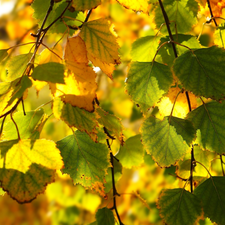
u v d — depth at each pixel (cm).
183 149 95
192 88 94
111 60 96
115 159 106
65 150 97
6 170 90
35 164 90
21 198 90
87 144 97
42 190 90
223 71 94
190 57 95
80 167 96
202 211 96
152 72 95
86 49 95
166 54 100
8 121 97
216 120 96
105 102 177
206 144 96
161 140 95
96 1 95
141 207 166
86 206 152
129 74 96
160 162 95
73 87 91
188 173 104
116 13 140
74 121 93
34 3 102
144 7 97
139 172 165
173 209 96
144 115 96
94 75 91
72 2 95
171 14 101
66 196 162
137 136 111
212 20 105
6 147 90
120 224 101
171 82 95
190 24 101
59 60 95
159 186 167
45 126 142
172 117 96
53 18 102
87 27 96
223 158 106
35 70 89
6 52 95
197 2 100
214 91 93
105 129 101
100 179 96
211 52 94
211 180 97
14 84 90
